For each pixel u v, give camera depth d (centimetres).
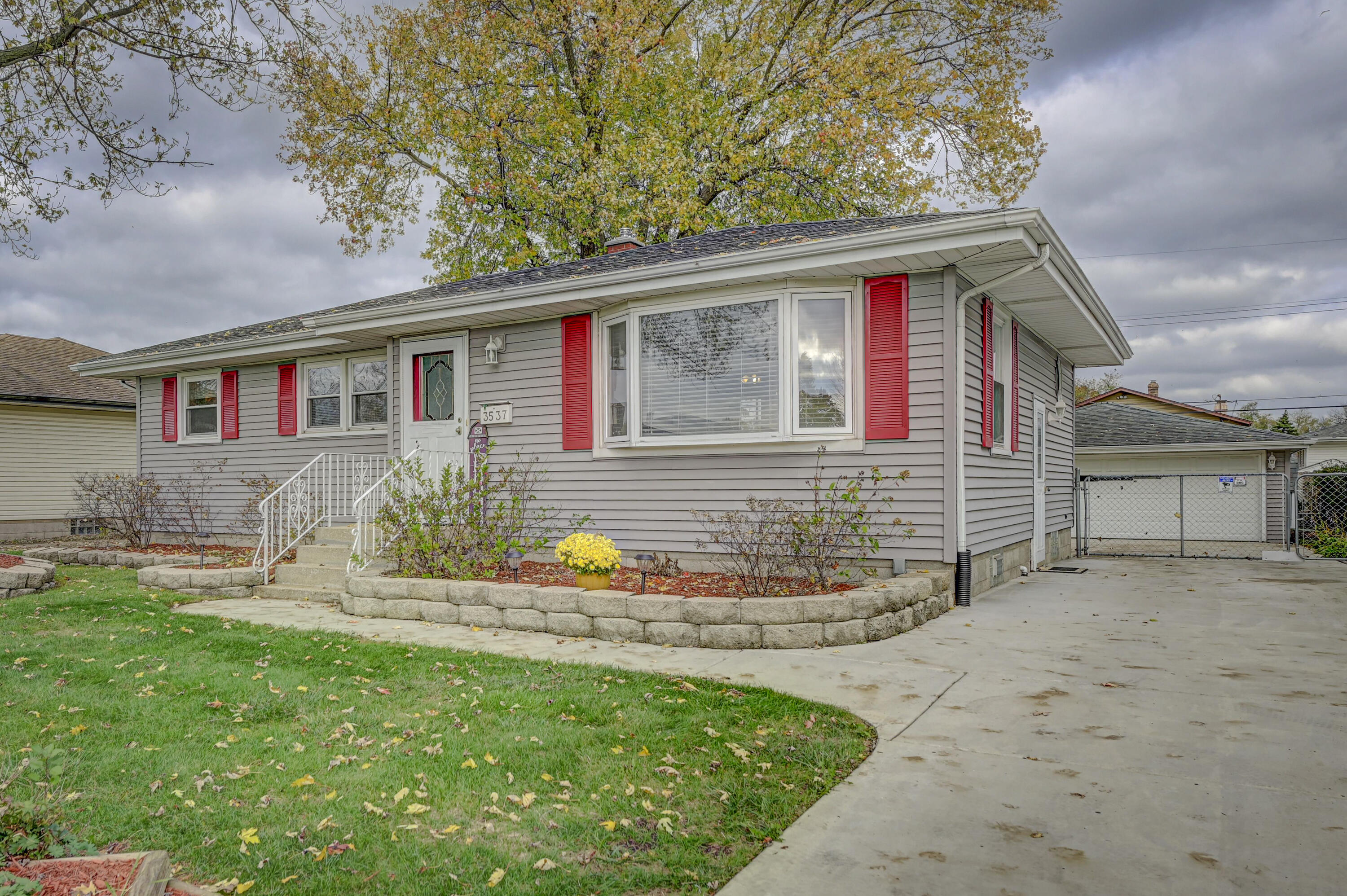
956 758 371
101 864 241
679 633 616
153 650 591
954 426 743
